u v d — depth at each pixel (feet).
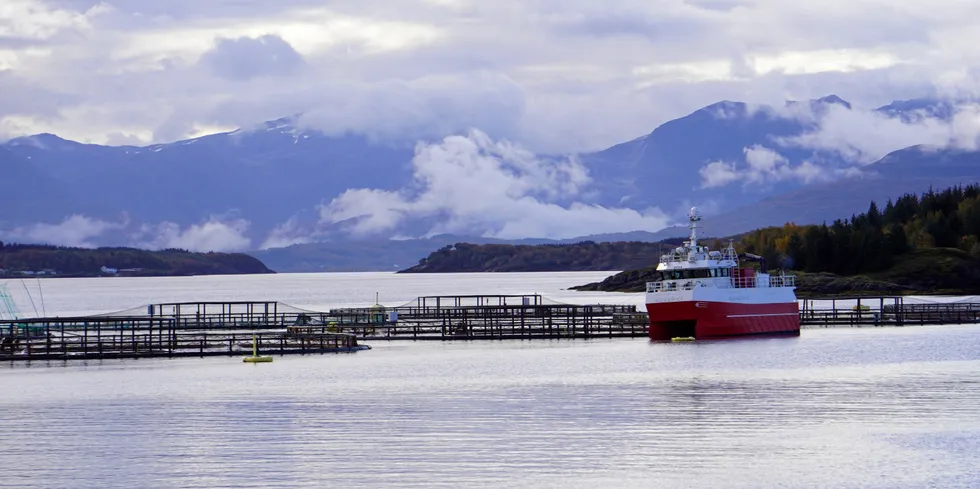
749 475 291.38
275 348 600.80
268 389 444.96
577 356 556.51
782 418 367.04
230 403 408.87
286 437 342.85
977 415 370.53
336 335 610.65
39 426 366.84
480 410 387.55
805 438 334.03
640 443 328.70
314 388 446.19
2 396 431.43
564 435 341.00
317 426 360.28
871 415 371.56
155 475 297.33
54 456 320.70
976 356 545.44
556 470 296.92
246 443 334.65
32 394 435.94
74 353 572.10
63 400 420.36
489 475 292.40
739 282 622.95
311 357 566.77
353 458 312.09
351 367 519.19
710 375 475.31
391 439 337.11
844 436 336.70
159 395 430.61
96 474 299.79
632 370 495.41
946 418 365.40
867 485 282.15
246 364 535.60
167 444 334.85
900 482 284.41
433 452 318.45
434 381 465.06
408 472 295.89
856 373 479.82
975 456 310.24
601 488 279.69
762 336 629.10
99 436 348.79
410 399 414.41
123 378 482.69
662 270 630.33
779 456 310.86
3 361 550.36
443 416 376.48
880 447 321.73
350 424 362.94
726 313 608.60
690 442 329.52
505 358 552.41
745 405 393.91
